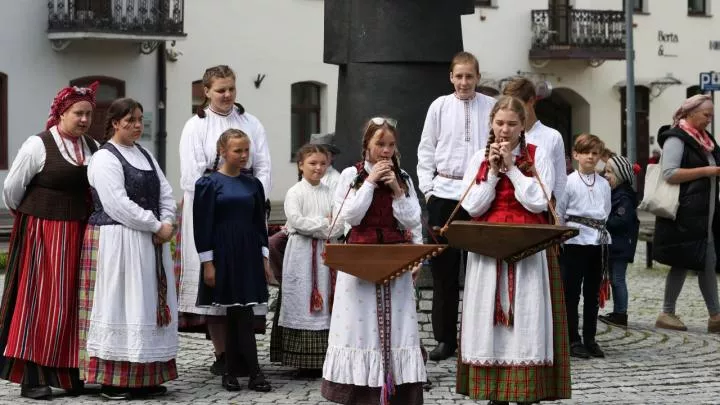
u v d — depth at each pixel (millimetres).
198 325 12164
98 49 40469
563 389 9453
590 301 13211
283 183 43938
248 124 12180
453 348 12359
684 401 10859
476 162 9555
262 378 11305
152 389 11070
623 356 13297
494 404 9539
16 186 11062
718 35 50750
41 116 39812
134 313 10828
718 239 15406
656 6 49500
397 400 9469
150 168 11133
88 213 11211
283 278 11930
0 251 25609
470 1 13945
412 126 13695
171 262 11180
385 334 9312
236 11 42812
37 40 39500
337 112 14258
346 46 13922
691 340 14578
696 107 15250
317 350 11828
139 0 39969
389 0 13648
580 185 13242
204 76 12141
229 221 11258
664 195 15203
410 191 9609
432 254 9242
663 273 23875
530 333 9250
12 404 10773
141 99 41219
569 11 47406
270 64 43531
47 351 10984
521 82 11852
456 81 12078
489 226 9125
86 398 11031
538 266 9297
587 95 48719
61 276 11039
